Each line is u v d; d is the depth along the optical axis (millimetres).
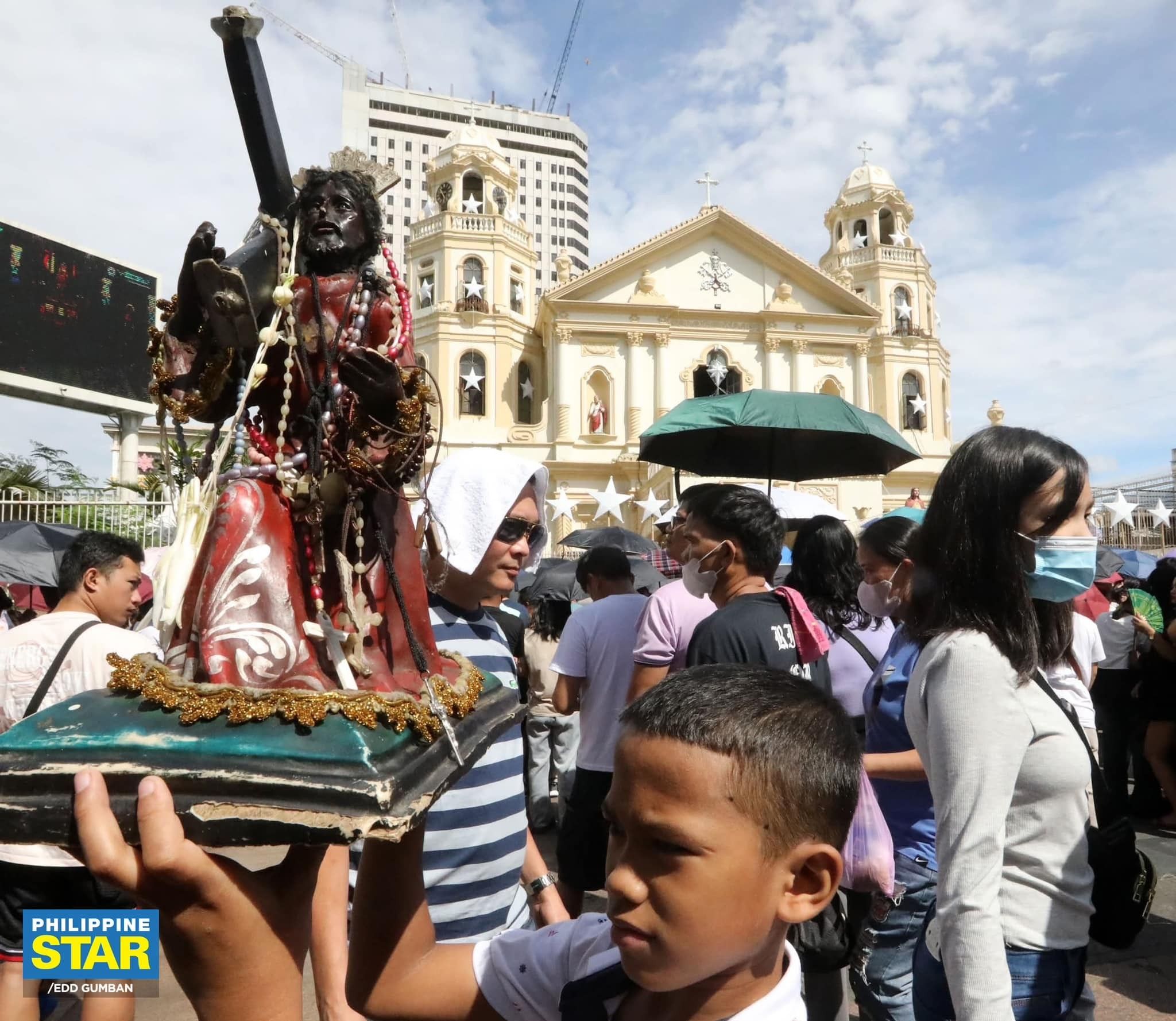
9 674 2848
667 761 1010
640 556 9227
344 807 916
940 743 1662
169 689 1019
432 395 1333
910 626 1996
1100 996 3711
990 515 1732
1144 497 18328
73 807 896
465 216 31156
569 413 29641
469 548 2361
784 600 2779
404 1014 1268
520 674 6305
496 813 2285
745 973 1094
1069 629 1928
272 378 1265
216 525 1175
